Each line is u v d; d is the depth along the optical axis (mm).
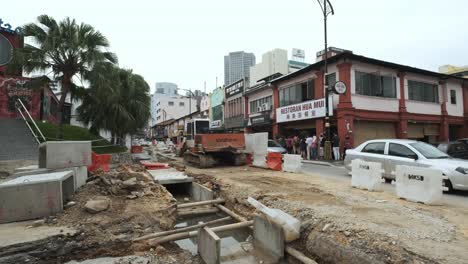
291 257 4762
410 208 5715
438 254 3551
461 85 26422
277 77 27094
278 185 8664
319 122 20594
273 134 25938
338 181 9547
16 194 5316
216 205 7883
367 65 20312
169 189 10492
